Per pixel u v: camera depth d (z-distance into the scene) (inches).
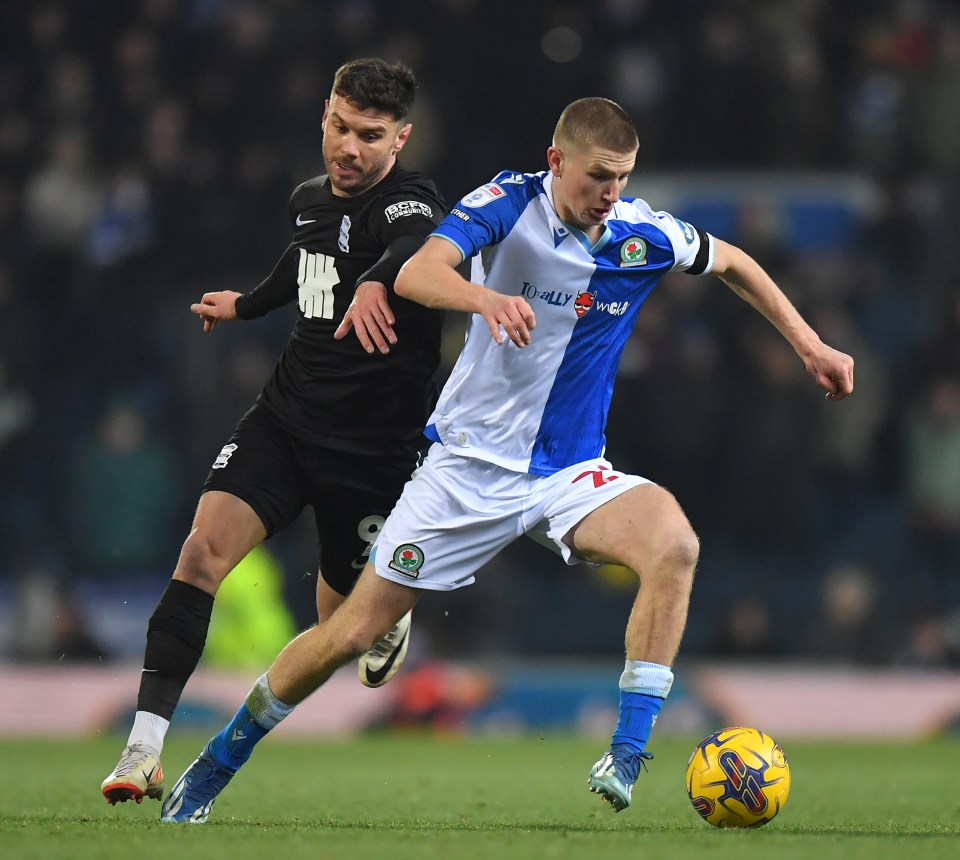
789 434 2098.9
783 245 2369.6
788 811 855.7
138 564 2095.2
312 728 1861.5
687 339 2142.0
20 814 788.0
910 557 2191.2
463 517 746.2
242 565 1883.6
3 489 2219.5
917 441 2219.5
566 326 740.0
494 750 1582.2
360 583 748.6
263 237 2274.9
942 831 714.8
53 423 2265.0
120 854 564.4
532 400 746.2
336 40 2373.3
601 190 706.2
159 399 2276.1
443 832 678.5
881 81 2463.1
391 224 779.4
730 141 2369.6
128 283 2311.8
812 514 2169.0
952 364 2235.5
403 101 783.7
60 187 2324.1
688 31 2481.5
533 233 727.1
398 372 808.3
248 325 2285.9
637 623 714.2
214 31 2386.8
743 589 2135.8
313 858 556.7
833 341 2198.6
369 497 828.0
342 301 803.4
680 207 2368.4
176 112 2343.8
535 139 2439.7
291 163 2289.6
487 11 2455.7
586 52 2469.2
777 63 2356.1
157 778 733.9
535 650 2122.3
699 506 2106.3
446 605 2041.1
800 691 1907.0
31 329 2303.2
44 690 1860.2
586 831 687.7
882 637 2023.9
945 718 1909.4
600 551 735.1
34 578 2046.0
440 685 1876.2
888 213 2394.2
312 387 808.9
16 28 2503.7
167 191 2303.2
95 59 2487.7
